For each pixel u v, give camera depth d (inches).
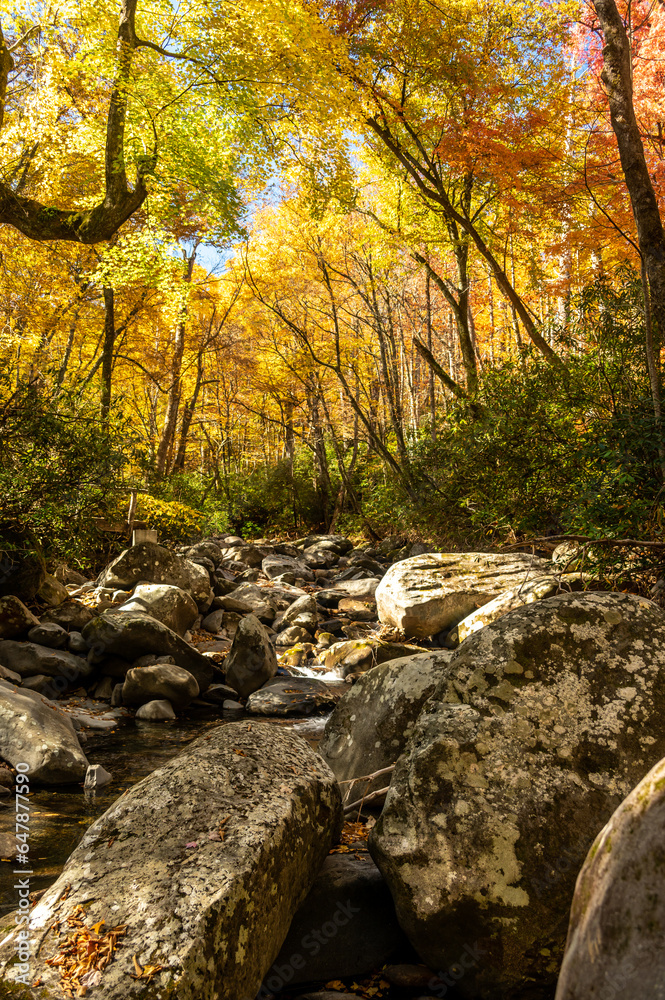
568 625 110.3
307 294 802.2
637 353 280.8
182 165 428.1
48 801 167.8
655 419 208.2
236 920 83.0
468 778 100.0
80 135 510.9
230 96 426.0
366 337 773.3
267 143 457.1
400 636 338.6
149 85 426.3
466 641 115.0
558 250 383.9
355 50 428.1
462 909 91.7
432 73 429.1
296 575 546.0
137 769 196.7
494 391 354.0
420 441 509.0
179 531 555.2
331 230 674.2
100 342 715.4
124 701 264.2
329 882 110.9
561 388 311.7
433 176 452.8
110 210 406.6
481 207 491.8
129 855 89.6
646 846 44.4
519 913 90.5
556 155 351.9
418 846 96.3
